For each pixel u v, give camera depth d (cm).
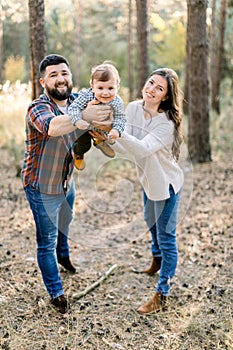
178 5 877
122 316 338
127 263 428
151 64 1759
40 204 317
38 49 546
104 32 1839
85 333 316
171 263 338
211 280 391
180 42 1528
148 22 778
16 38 1819
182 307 350
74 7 1625
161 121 317
